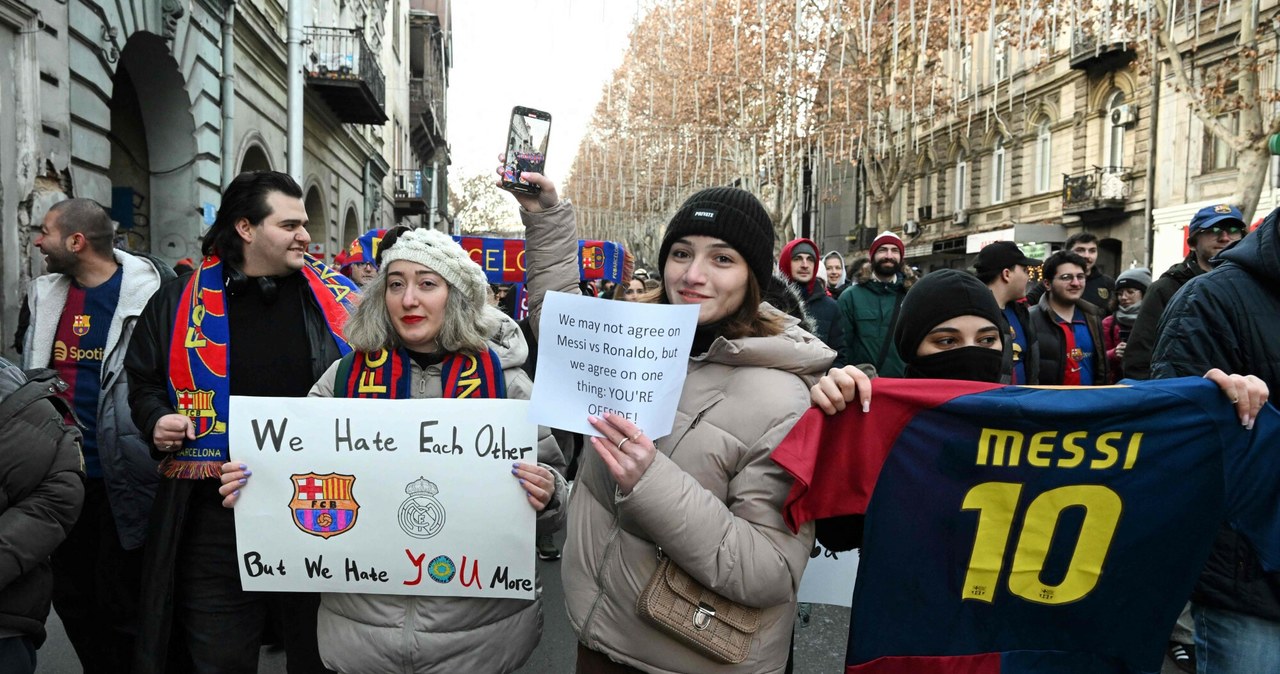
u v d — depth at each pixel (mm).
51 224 3248
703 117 20844
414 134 42000
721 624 1733
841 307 6242
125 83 10875
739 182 26141
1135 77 21016
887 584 1882
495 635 2303
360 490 2236
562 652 4020
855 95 16875
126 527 3082
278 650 3920
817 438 1758
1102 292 7418
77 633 3209
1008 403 1831
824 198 32156
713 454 1789
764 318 1940
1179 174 19578
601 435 1735
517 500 2199
